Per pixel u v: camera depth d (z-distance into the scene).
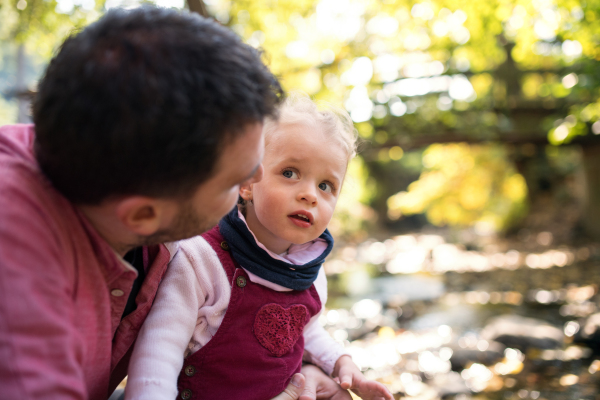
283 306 1.09
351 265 10.42
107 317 0.79
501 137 8.64
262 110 0.71
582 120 6.41
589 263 7.66
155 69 0.62
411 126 8.45
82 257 0.72
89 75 0.62
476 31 6.01
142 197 0.67
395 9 6.20
